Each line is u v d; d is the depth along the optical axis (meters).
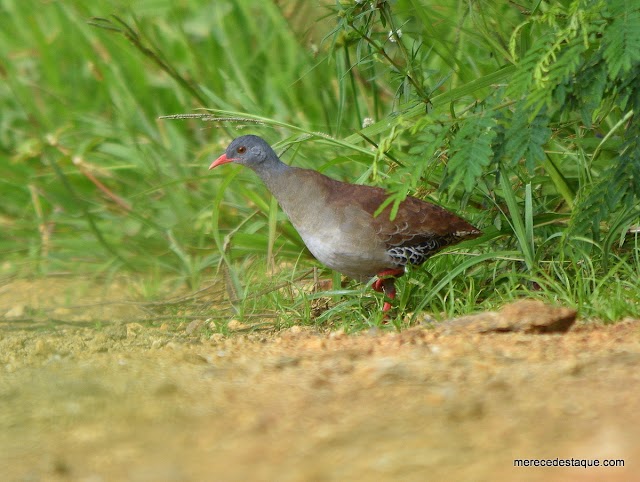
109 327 10.68
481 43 12.11
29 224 14.43
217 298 12.09
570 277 10.35
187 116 11.37
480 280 10.89
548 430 5.84
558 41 8.66
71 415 6.77
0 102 16.52
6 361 9.12
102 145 14.77
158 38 16.20
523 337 8.28
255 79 16.28
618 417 5.96
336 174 13.54
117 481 5.56
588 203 9.69
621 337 8.10
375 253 10.48
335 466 5.50
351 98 15.34
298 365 7.81
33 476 5.72
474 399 6.46
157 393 7.13
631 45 8.24
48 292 12.81
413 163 9.49
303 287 11.91
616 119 11.30
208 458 5.80
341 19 10.59
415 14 12.61
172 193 14.06
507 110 9.77
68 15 16.38
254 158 10.88
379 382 7.01
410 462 5.48
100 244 13.62
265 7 16.08
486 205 11.38
